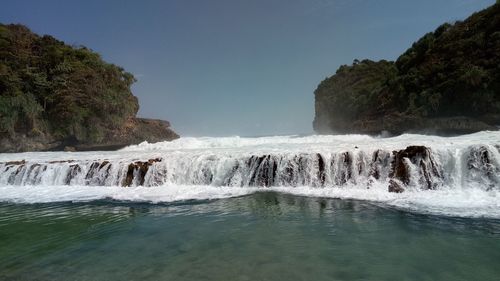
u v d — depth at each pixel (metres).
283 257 5.59
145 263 5.53
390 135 32.97
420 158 10.48
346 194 10.40
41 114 32.94
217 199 10.72
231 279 4.79
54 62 36.72
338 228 7.09
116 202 10.76
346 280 4.64
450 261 5.18
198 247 6.25
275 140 24.98
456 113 28.08
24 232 7.64
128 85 44.16
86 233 7.43
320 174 11.84
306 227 7.26
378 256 5.49
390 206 8.66
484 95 25.86
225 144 25.16
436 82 31.36
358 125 41.94
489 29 29.33
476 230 6.50
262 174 12.64
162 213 9.12
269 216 8.34
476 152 9.76
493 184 9.31
